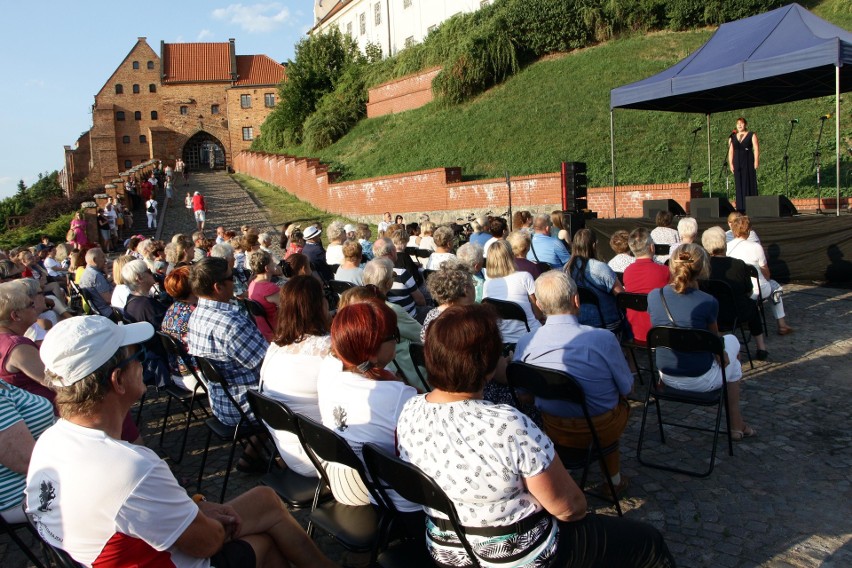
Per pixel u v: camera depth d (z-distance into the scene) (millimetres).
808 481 4109
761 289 7109
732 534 3605
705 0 23781
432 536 2510
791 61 10008
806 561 3320
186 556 2324
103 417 2312
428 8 41219
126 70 69125
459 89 27328
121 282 7066
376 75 35000
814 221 9891
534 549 2383
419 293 7176
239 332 4312
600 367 3707
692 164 17984
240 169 51281
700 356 4477
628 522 2648
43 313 6168
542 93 24531
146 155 70125
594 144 20344
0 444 3090
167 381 5559
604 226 12812
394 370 4719
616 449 3945
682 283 4750
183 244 8703
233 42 67000
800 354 6586
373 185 24531
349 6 50656
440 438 2361
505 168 21266
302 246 10242
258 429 4328
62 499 2166
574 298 3879
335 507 3205
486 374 2412
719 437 4848
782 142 17656
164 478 2248
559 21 26188
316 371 3701
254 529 2730
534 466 2303
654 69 22719
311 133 34938
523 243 6766
